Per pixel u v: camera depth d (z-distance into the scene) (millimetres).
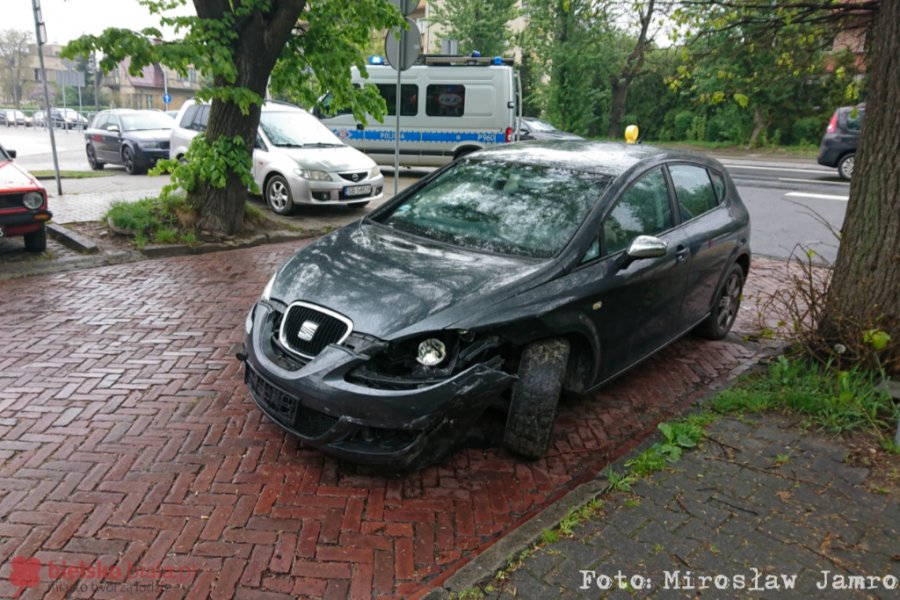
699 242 5051
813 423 4227
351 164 11070
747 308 7020
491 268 3904
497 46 31281
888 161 4500
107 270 7430
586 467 3875
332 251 4250
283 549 3086
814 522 3285
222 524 3240
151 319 5961
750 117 29656
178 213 8750
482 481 3686
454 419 3422
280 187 10781
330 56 8781
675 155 5289
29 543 3064
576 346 4113
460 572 2902
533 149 5191
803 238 10336
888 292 4582
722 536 3168
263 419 4250
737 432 4137
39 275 7148
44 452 3799
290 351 3639
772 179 17203
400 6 8852
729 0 5828
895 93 4430
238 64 8195
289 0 8031
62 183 13789
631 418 4500
